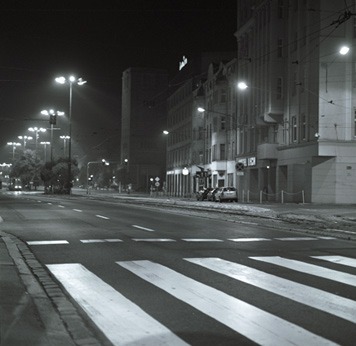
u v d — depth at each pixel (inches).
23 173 4192.9
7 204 1636.3
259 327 257.8
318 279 386.3
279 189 2073.1
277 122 2089.1
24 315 274.8
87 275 402.6
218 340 236.5
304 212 1217.4
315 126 1804.9
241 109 2476.6
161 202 1876.2
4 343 225.8
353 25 1781.5
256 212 1210.0
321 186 1807.3
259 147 2123.5
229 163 2674.7
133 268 435.5
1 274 396.5
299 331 250.7
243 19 2450.8
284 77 2048.5
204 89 3120.1
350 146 1787.6
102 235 699.4
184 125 3575.3
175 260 479.5
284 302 312.2
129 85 5280.5
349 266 446.3
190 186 3339.1
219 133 2763.3
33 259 484.4
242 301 314.8
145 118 5270.7
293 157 1946.4
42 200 2030.0
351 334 246.1
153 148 5270.7
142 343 232.2
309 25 1843.0
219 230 774.5
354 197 1792.6
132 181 5152.6
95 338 239.8
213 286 360.5
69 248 565.0
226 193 1984.5
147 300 317.7
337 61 1775.3
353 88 1787.6
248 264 456.4
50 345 225.6
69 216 1077.1
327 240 645.9
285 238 666.8
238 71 2472.9
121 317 277.3
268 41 2085.4
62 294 332.2
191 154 3277.6
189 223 904.3
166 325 261.6
